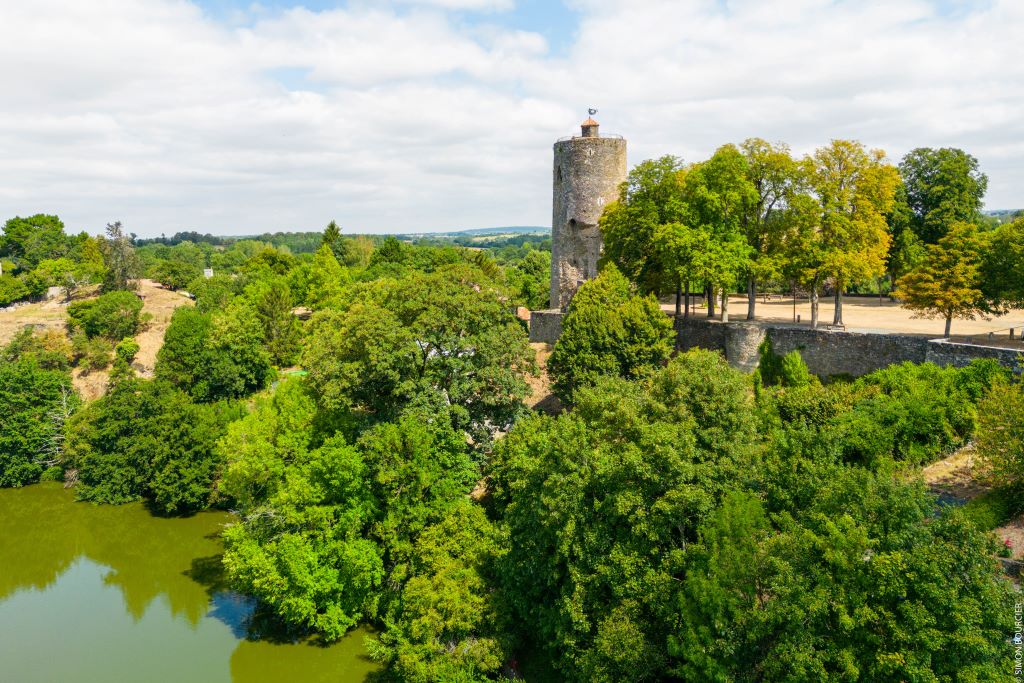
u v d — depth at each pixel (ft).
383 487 134.51
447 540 124.26
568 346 174.81
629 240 201.77
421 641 114.21
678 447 96.68
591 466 103.96
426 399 143.33
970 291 159.84
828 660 76.95
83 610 155.84
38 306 389.60
